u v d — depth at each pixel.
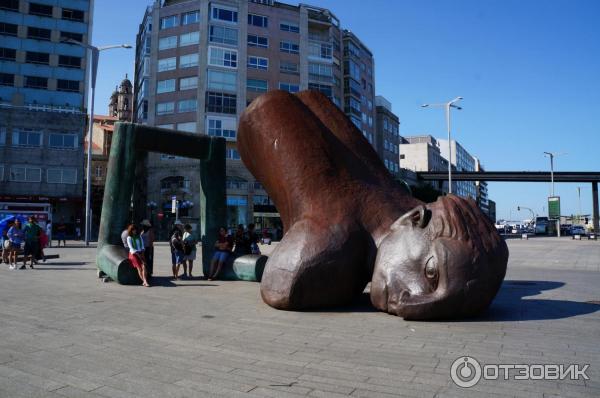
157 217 43.62
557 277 12.60
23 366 4.50
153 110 48.47
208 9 47.91
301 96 9.70
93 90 29.19
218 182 12.11
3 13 44.59
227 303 8.09
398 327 6.23
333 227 7.61
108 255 10.80
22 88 44.81
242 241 12.53
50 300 8.25
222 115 47.41
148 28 50.59
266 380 4.14
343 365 4.58
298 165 8.28
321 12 56.31
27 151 41.84
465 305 6.47
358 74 62.34
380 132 69.81
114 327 6.18
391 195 8.55
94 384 4.02
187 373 4.32
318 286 7.29
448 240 6.57
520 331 6.02
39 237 14.62
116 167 11.27
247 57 49.38
